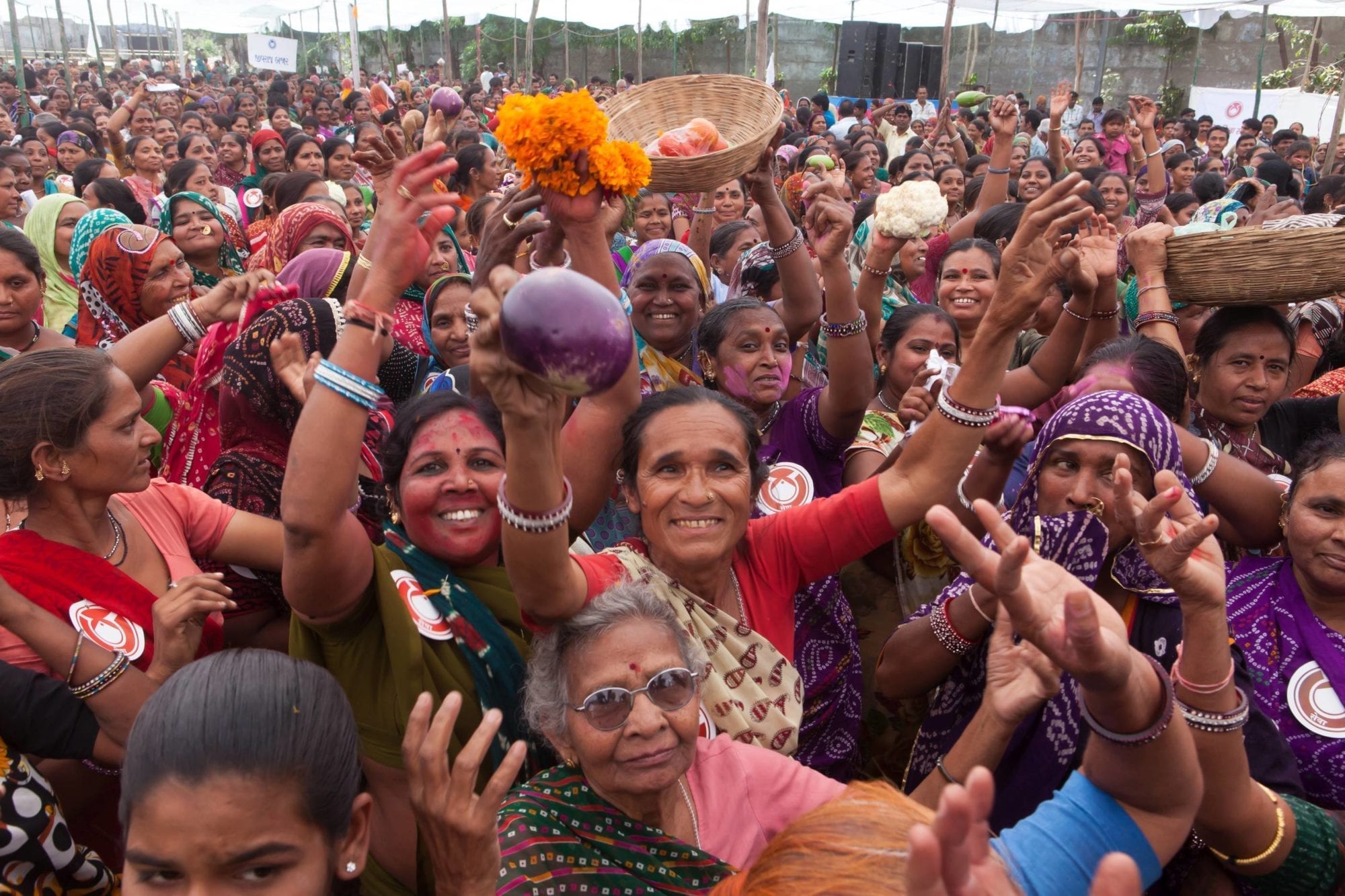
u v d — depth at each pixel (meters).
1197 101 23.41
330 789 1.44
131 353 3.10
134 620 2.24
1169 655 2.25
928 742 2.46
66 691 2.06
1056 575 1.56
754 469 2.40
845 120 16.53
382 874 2.14
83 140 10.72
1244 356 3.38
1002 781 2.24
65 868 1.93
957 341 3.88
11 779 1.87
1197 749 1.77
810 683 2.51
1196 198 8.65
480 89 23.86
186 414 3.30
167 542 2.49
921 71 24.17
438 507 2.25
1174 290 3.41
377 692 2.15
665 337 3.82
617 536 3.01
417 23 35.53
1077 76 24.33
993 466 2.59
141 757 1.39
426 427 2.29
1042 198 2.22
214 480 2.87
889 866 1.11
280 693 1.44
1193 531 1.64
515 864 1.73
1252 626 2.46
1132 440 2.26
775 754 2.09
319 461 1.88
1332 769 2.25
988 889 0.95
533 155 2.21
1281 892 1.88
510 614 2.26
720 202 7.57
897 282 6.02
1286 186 10.12
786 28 32.41
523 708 2.07
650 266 3.79
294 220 5.35
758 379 3.53
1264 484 2.86
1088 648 1.42
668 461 2.27
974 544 1.46
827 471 3.63
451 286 4.18
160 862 1.36
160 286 4.10
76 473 2.22
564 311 1.48
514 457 1.73
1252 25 25.89
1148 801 1.58
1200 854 2.09
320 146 10.11
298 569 1.96
